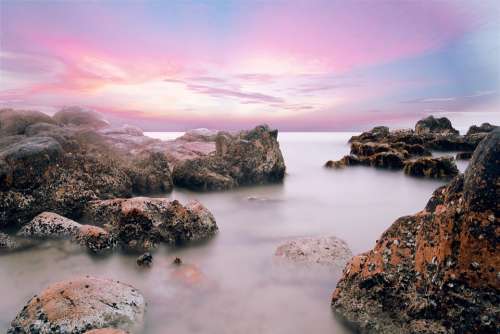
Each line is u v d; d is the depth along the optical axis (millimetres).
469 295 6184
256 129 26984
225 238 13719
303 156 46625
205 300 8898
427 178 28219
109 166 18797
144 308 8148
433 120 57906
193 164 23688
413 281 7086
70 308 7105
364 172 31391
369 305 7523
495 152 6402
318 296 9031
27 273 10383
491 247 6133
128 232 12258
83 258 11328
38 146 16125
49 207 15281
